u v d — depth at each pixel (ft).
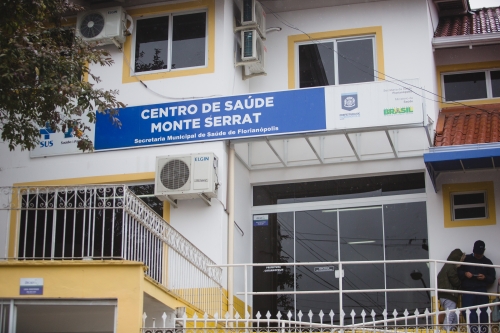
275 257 55.57
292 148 56.34
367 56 57.16
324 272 54.39
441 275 48.73
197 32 54.65
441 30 60.39
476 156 48.37
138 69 54.80
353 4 57.88
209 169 49.42
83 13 54.90
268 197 56.95
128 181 52.26
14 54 37.65
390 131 54.60
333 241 54.90
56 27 42.34
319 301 53.72
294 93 50.19
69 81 39.60
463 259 49.29
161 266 39.11
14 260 36.17
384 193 54.70
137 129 52.70
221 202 50.44
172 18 55.26
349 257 54.19
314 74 57.62
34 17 39.96
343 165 55.26
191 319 36.70
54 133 53.98
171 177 49.62
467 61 58.54
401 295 52.37
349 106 48.85
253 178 56.80
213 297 46.60
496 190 51.80
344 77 57.16
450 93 58.70
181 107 52.37
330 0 57.82
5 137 41.27
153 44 55.11
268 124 50.26
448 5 63.62
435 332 37.09
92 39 54.19
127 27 55.21
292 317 53.83
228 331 36.83
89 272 35.19
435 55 58.80
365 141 55.01
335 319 53.01
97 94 41.45
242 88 56.03
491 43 56.75
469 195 52.75
